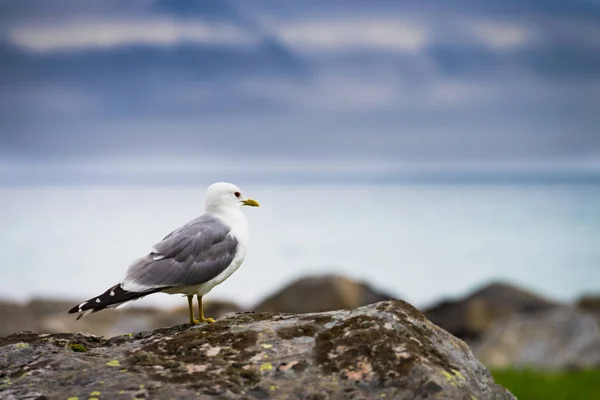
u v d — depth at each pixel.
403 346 6.24
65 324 23.27
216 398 5.78
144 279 8.11
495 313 25.05
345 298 22.61
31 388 5.89
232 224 8.95
